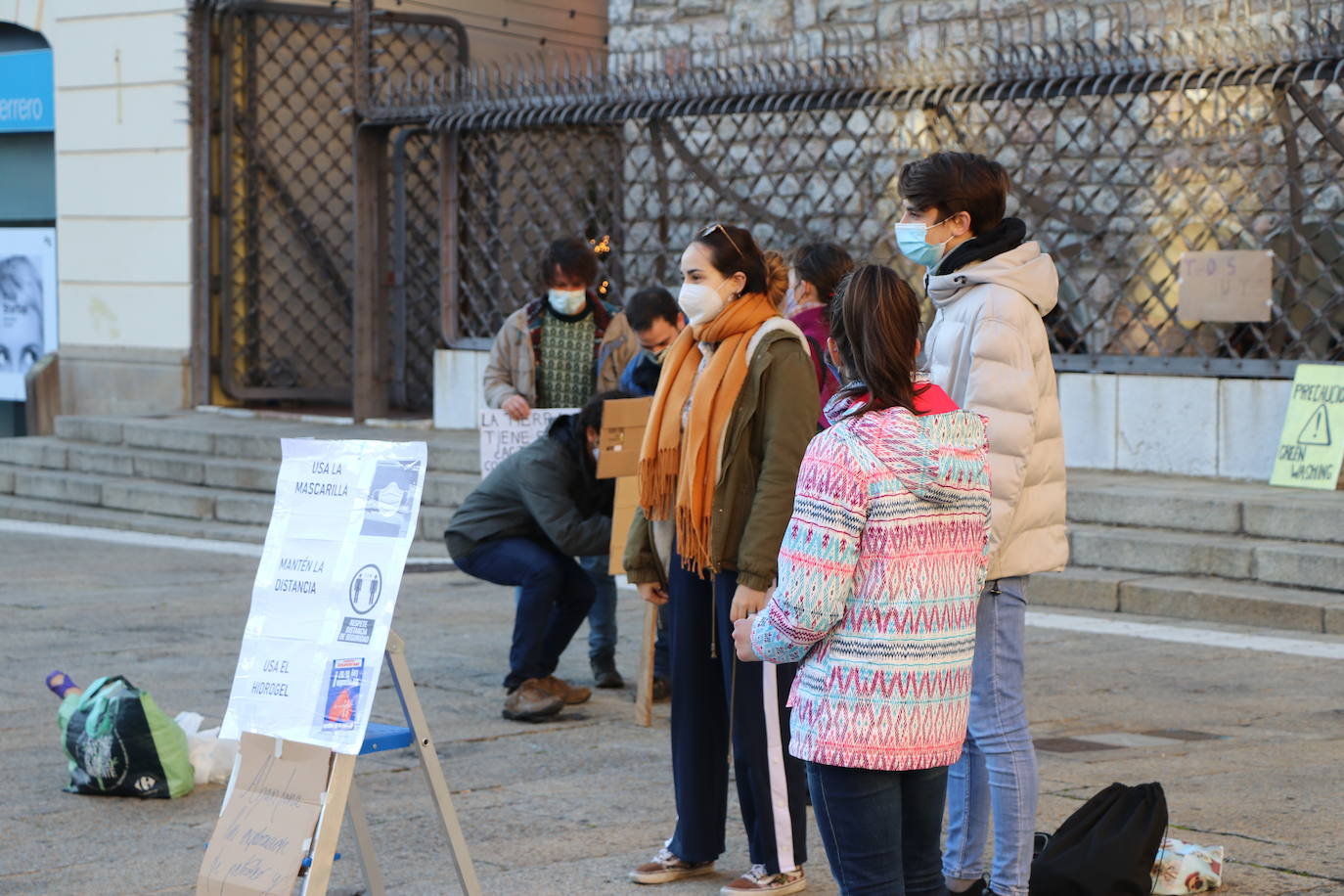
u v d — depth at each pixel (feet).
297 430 49.32
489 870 16.28
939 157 13.69
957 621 11.07
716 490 15.28
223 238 54.95
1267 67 35.14
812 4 50.16
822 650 11.08
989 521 11.78
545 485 22.33
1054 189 43.34
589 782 19.65
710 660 15.72
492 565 23.00
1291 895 14.58
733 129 48.85
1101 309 39.04
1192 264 36.68
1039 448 13.46
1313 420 34.14
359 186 50.78
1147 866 13.87
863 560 10.85
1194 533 32.50
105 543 44.11
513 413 25.72
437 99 48.85
